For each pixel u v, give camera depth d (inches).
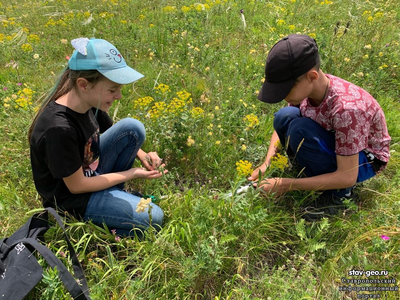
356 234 81.0
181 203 88.6
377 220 82.5
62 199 76.4
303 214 85.7
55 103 66.4
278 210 88.3
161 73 149.1
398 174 98.5
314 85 74.2
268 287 70.3
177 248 74.2
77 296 63.2
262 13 222.1
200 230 76.3
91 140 74.8
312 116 84.4
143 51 174.1
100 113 86.4
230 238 71.4
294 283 68.5
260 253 80.7
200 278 70.1
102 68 62.5
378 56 150.9
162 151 106.2
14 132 115.5
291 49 68.7
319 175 83.1
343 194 89.2
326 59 151.0
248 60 159.2
